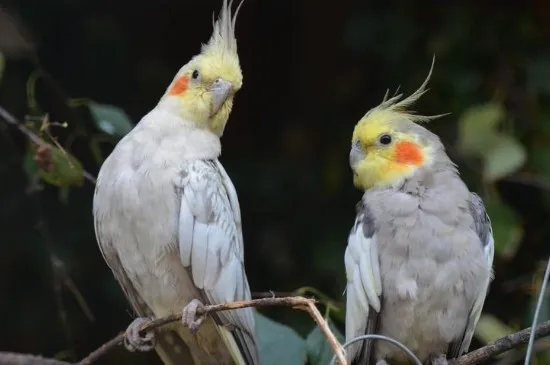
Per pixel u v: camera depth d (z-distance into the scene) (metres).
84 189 11.80
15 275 11.80
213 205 7.26
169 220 7.16
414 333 7.18
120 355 11.82
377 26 11.77
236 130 12.63
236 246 7.43
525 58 11.38
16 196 11.74
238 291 7.31
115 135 8.58
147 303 7.50
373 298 7.05
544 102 11.25
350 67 12.33
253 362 7.30
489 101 11.28
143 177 7.20
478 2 11.55
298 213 11.98
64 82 12.07
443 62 11.47
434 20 11.66
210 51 7.85
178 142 7.44
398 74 11.74
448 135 11.20
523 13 11.49
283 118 12.67
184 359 7.71
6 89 11.80
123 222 7.22
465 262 7.07
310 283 11.66
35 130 8.58
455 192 7.32
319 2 12.59
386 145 7.51
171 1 12.48
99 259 11.80
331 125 12.30
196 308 6.79
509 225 9.05
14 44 11.71
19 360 6.98
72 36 12.19
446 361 7.23
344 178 11.98
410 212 7.18
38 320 11.77
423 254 7.07
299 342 7.59
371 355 7.36
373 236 7.20
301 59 12.71
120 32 12.34
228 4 8.82
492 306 11.09
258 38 12.88
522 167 11.05
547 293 9.23
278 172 12.17
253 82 12.80
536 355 9.26
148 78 12.33
